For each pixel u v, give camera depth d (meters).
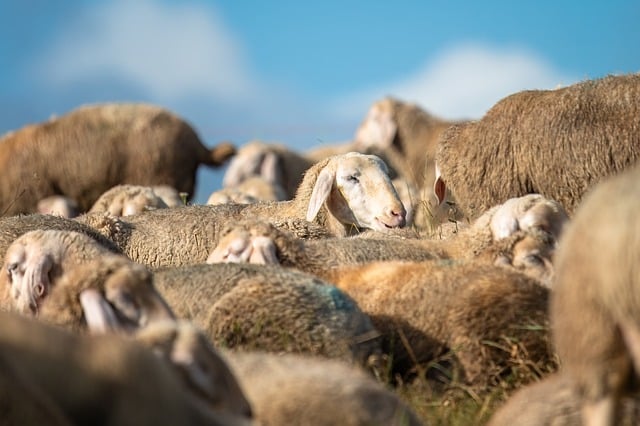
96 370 7.57
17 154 35.16
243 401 8.85
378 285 12.90
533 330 11.86
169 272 12.94
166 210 19.42
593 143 19.19
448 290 12.38
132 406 7.55
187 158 36.22
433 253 15.20
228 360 9.76
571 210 19.50
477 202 20.33
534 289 12.22
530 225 14.70
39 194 35.09
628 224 8.05
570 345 8.52
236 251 14.16
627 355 8.36
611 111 19.20
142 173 35.59
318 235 17.62
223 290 12.41
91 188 35.44
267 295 11.99
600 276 8.20
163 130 35.78
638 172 8.26
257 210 19.80
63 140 35.34
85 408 7.51
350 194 19.62
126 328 10.68
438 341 12.18
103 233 18.48
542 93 20.00
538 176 19.64
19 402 7.29
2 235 16.59
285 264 14.27
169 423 7.66
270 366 9.59
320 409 8.99
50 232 13.41
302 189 20.05
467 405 11.13
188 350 8.73
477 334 11.98
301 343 11.77
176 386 7.89
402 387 11.59
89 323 10.66
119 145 35.47
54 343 7.59
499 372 11.87
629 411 8.90
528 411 9.41
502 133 20.00
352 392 9.14
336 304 12.05
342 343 11.79
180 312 12.38
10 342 7.47
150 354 7.89
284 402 9.04
